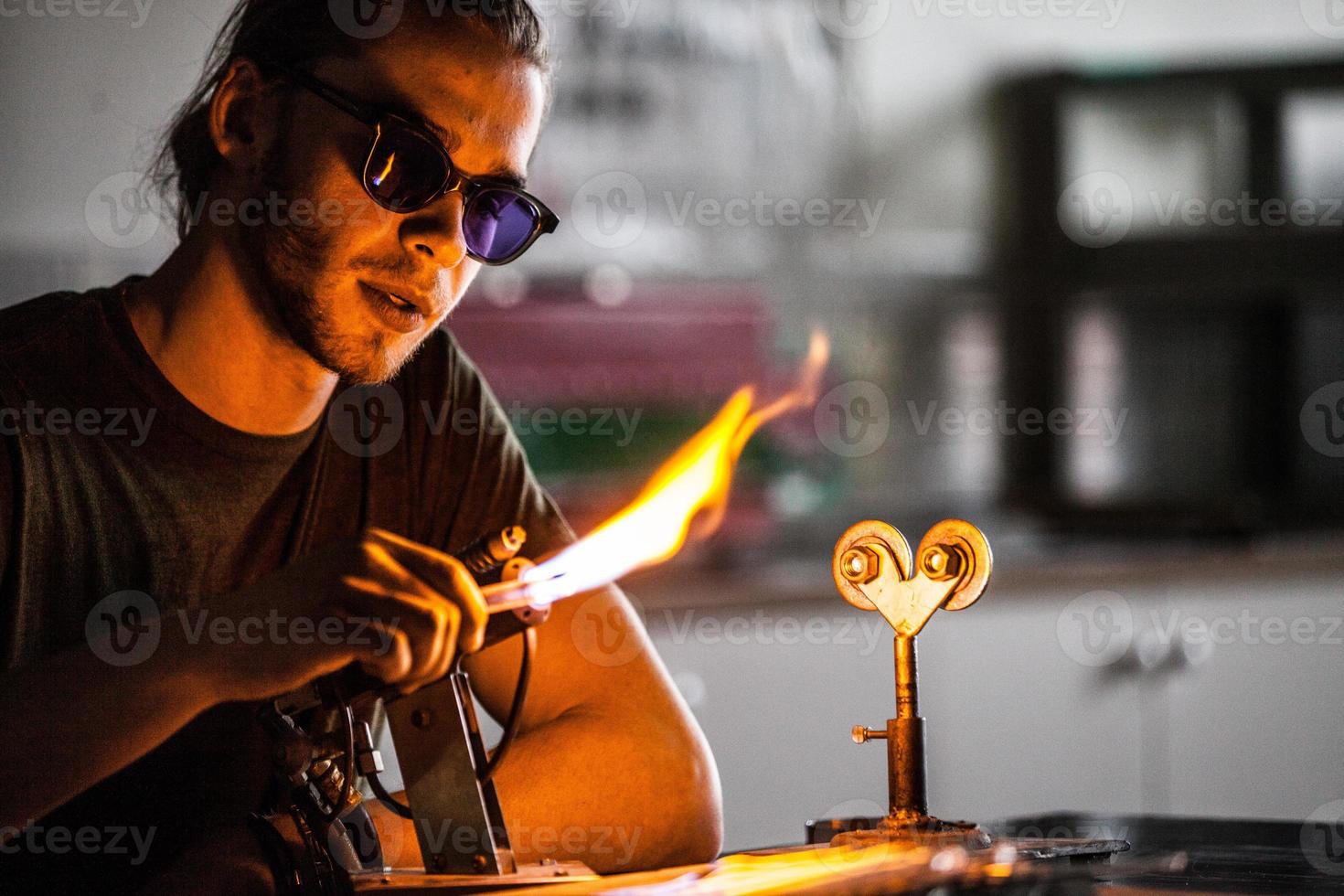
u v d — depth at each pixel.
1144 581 3.34
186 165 1.29
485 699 1.33
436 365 1.41
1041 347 4.10
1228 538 3.70
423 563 0.87
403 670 0.84
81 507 1.17
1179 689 3.39
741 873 0.87
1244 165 4.14
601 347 3.50
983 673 3.15
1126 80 4.08
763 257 3.78
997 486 4.05
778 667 2.94
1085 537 3.77
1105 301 4.12
